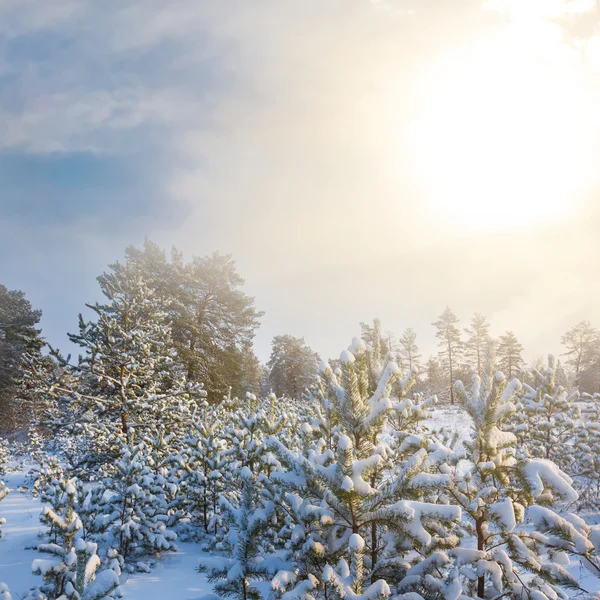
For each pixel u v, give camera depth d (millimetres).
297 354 48906
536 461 3504
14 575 5852
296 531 3650
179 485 8633
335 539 3674
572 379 43188
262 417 7621
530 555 3281
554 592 3293
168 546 6805
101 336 14352
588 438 10500
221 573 4070
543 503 3654
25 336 33875
